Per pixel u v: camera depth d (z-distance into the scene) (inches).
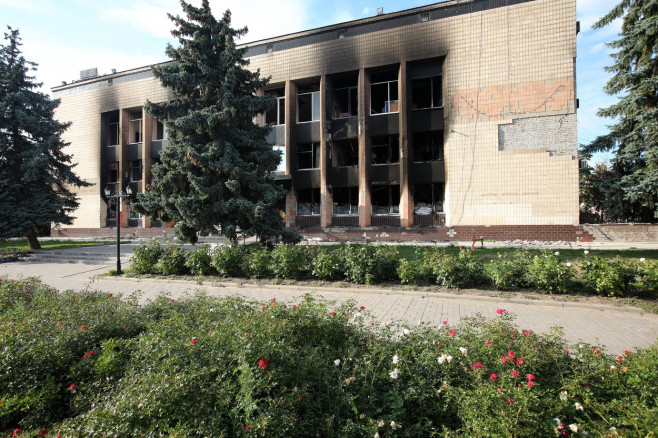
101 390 133.7
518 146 661.3
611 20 611.5
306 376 120.4
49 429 129.1
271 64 828.6
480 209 682.2
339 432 104.3
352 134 791.7
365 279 366.6
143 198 518.9
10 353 144.0
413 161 756.0
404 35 733.9
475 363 123.1
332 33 786.8
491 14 679.1
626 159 605.3
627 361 122.7
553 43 642.8
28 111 783.7
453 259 351.6
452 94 703.7
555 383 117.6
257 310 181.0
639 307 272.5
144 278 452.8
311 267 403.2
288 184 838.5
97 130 1033.5
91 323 180.4
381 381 123.6
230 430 102.6
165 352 126.4
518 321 251.1
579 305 285.0
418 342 147.4
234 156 517.0
